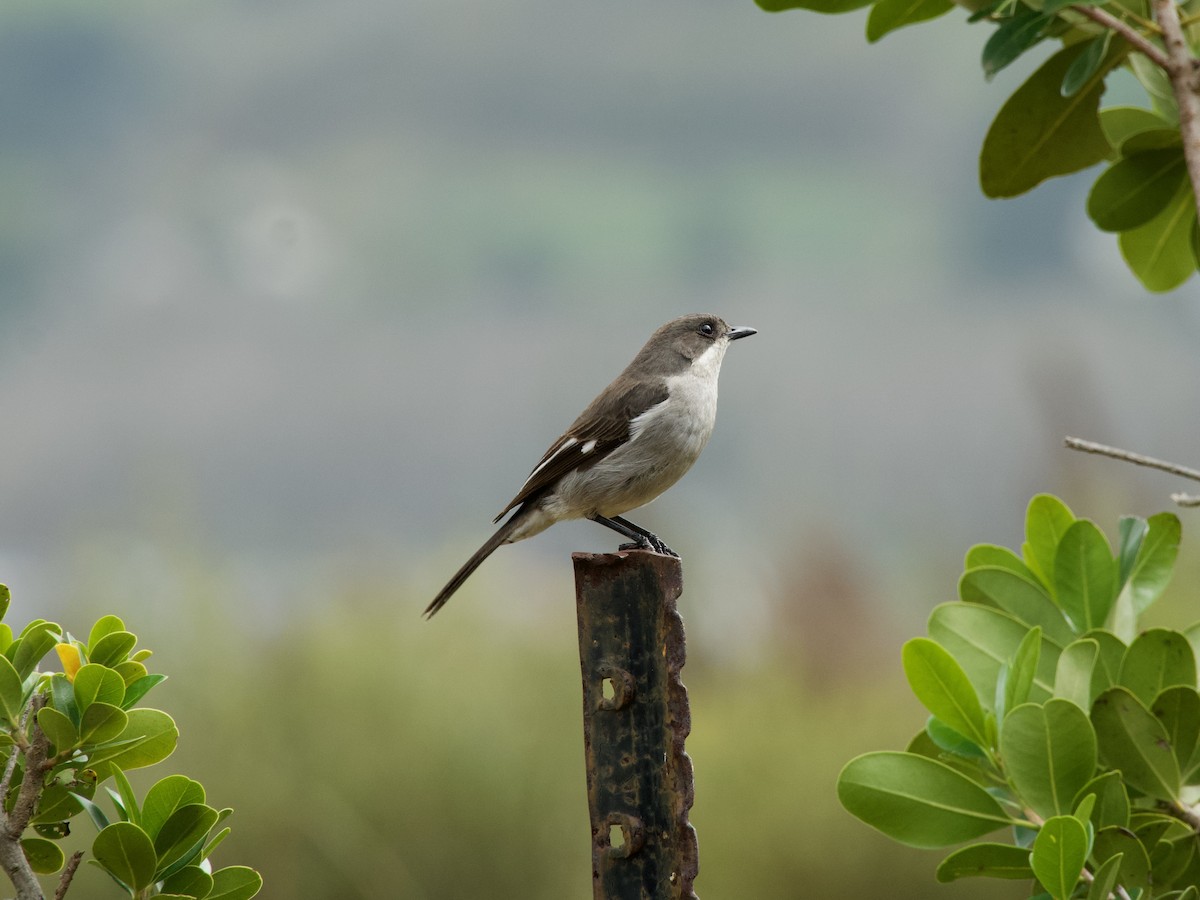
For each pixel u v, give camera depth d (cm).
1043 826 323
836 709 1263
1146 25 413
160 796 335
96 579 1175
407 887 1031
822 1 445
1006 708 370
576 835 1088
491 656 1187
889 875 1076
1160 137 423
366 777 1048
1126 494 1265
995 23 445
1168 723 364
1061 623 414
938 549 1636
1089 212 448
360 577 1291
